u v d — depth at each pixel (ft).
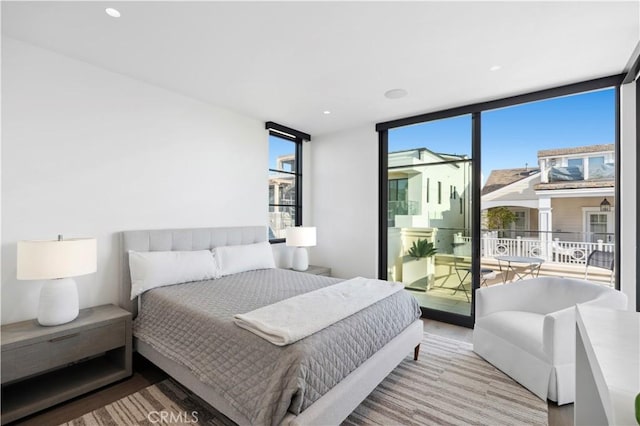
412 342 8.29
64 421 6.09
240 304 7.16
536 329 7.53
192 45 7.47
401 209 13.42
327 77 9.20
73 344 6.77
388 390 7.26
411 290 13.17
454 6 5.96
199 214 11.07
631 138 8.51
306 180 15.79
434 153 12.55
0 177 7.02
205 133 11.26
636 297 8.48
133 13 6.23
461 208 11.90
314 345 5.21
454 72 8.79
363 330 6.43
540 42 7.18
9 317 7.10
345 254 14.61
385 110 12.02
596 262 11.80
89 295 8.37
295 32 6.91
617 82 8.73
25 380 7.15
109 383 7.33
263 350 5.19
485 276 12.43
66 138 8.00
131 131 9.27
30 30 6.84
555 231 12.35
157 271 8.56
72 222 8.09
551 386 6.75
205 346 6.04
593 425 3.96
